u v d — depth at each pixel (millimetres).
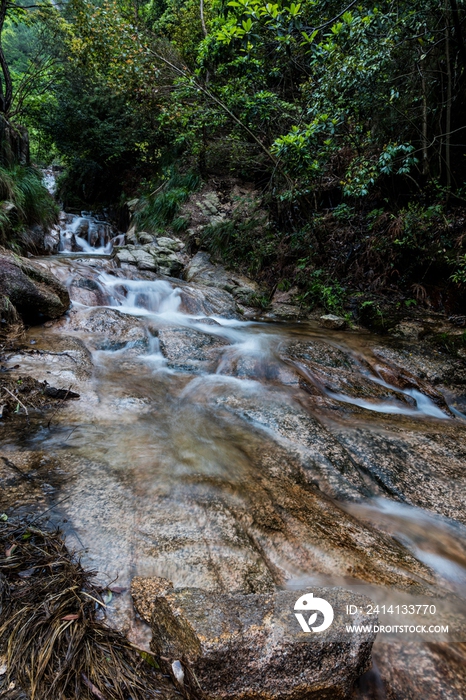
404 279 6824
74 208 13859
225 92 8000
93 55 9781
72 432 2836
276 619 1405
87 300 5809
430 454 3211
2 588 1515
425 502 2680
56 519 1958
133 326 5203
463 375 4969
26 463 2391
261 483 2562
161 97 9672
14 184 7801
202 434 3100
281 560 1956
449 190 6492
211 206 10078
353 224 7719
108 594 1604
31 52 13531
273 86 8500
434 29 5562
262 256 8461
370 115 6355
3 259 4609
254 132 8594
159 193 10875
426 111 6309
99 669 1306
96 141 12188
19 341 4199
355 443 3227
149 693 1280
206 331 5621
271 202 8891
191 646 1282
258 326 6543
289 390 4145
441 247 6379
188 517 2119
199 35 10883
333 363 5047
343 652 1349
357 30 4980
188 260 9078
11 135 8859
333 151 6832
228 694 1239
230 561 1861
